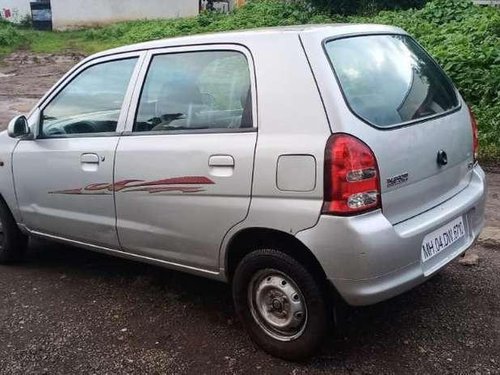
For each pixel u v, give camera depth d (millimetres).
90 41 25297
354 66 3299
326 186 2980
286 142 3115
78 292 4371
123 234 3955
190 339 3654
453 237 3486
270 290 3354
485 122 7988
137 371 3340
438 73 3922
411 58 3762
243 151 3252
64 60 20875
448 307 3865
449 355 3344
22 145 4543
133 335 3725
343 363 3318
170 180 3580
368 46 3506
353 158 2955
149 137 3748
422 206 3373
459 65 9055
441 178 3512
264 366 3334
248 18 19469
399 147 3170
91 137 4086
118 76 4043
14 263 4988
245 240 3404
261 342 3445
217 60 3539
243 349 3516
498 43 9656
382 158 3070
